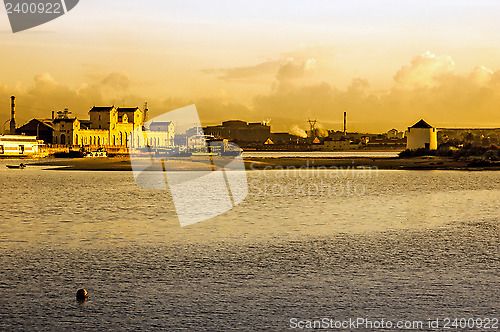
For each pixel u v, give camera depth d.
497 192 58.12
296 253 24.73
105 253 24.59
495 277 20.28
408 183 71.81
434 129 135.25
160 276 20.55
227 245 26.69
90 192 57.88
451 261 22.95
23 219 36.44
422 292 18.50
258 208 43.19
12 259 23.20
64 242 27.38
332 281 19.89
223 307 17.09
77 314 16.44
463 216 38.28
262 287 19.17
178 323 15.82
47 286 19.11
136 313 16.58
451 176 86.38
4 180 77.94
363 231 31.22
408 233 30.45
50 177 85.06
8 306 17.06
